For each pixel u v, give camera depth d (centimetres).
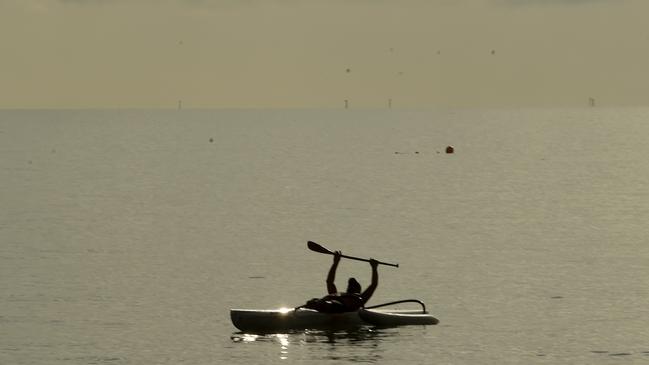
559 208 18162
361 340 8250
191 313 9200
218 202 19525
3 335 8344
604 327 8631
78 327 8631
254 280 10756
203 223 15925
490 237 14138
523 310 9281
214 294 10038
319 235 14350
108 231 14925
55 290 10200
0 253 12675
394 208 18175
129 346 8019
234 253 12600
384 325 8706
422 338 8300
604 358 7700
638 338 8250
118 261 12012
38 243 13625
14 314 9106
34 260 12106
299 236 14250
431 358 7700
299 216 16875
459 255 12412
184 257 12288
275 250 12825
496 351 7888
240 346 8050
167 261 11994
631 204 18862
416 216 16850
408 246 13212
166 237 14212
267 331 8544
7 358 7656
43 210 18075
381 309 9344
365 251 12756
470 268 11462
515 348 7969
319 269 11425
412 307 9469
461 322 8850
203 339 8269
